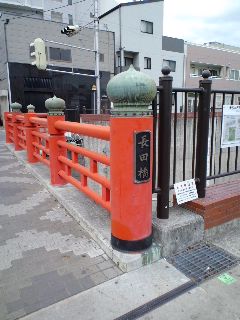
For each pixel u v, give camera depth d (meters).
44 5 33.94
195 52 33.88
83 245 2.70
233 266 2.39
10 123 8.45
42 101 24.44
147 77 2.07
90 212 3.21
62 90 25.33
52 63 24.59
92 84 26.69
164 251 2.50
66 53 25.16
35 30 23.52
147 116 2.16
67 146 3.69
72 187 4.14
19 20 22.77
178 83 33.00
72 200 3.60
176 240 2.55
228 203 2.91
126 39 28.38
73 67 25.67
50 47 24.38
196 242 2.72
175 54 32.19
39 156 5.39
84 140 7.93
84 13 37.22
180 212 2.79
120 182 2.24
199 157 2.84
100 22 30.33
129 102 2.08
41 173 5.01
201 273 2.29
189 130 7.30
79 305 1.94
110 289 2.09
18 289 2.10
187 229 2.61
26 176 5.17
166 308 1.92
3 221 3.27
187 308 1.92
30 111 6.54
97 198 3.03
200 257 2.52
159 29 30.33
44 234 2.93
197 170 2.88
